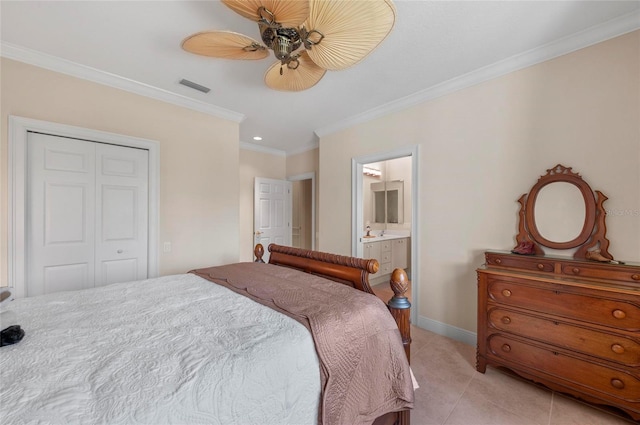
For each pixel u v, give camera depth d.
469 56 2.13
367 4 1.07
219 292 1.59
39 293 2.14
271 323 1.15
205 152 3.12
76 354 0.90
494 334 1.95
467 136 2.46
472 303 2.44
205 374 0.81
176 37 1.91
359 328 1.22
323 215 3.91
